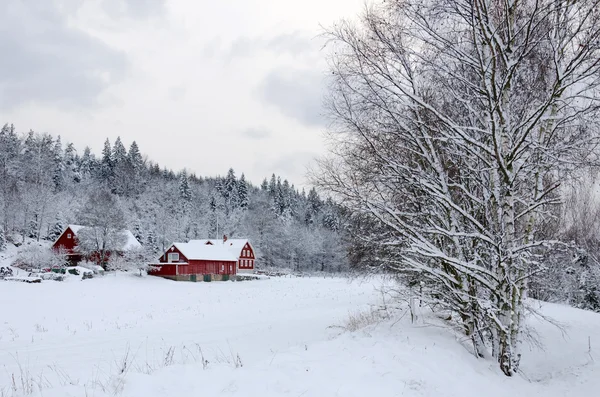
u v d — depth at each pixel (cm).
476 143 840
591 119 847
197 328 1923
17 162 8319
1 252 5666
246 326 1909
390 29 897
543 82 948
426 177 936
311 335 1473
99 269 4981
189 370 605
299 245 9144
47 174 8100
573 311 1711
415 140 962
